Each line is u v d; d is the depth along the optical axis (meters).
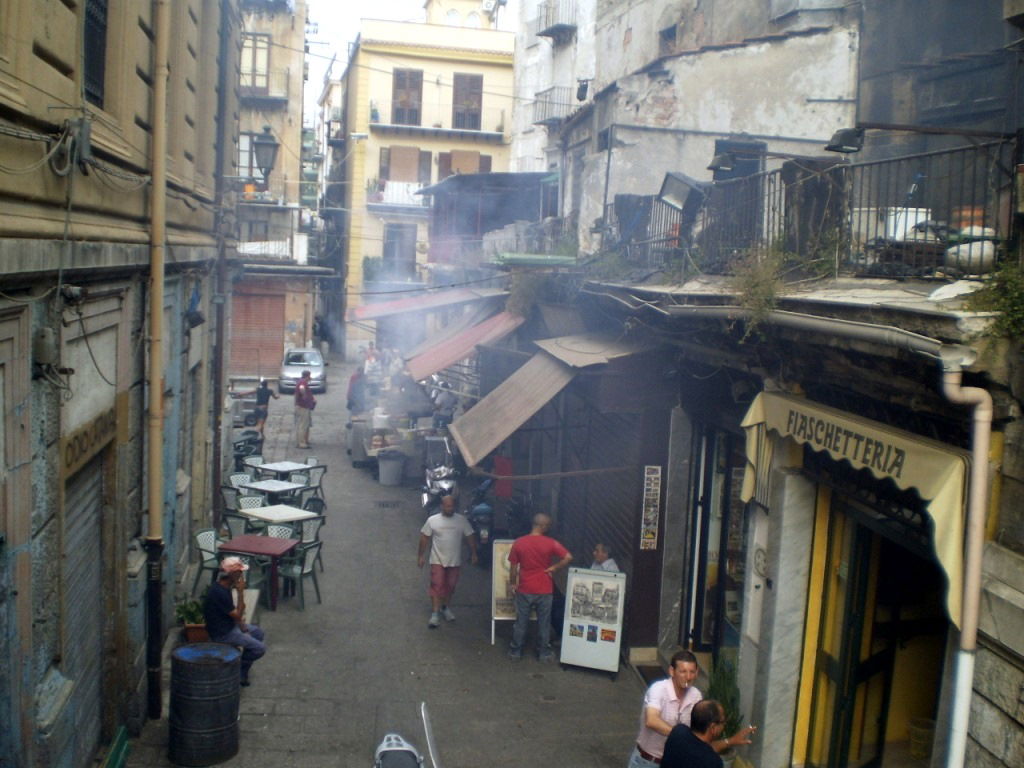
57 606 5.73
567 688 9.61
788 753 7.43
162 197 7.95
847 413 6.15
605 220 13.29
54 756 5.50
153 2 7.84
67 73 5.44
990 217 6.67
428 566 13.55
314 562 12.41
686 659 6.60
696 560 9.98
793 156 7.99
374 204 42.56
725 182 9.20
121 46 7.05
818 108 13.37
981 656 4.72
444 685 9.55
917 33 10.77
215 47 13.08
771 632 7.34
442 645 10.61
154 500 8.20
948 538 4.77
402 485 18.55
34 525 5.17
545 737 8.52
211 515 14.23
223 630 8.86
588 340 10.98
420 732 8.48
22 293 4.84
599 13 20.48
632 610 10.14
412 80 43.00
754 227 8.45
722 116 13.82
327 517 15.95
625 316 10.23
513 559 10.30
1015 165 5.05
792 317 5.95
